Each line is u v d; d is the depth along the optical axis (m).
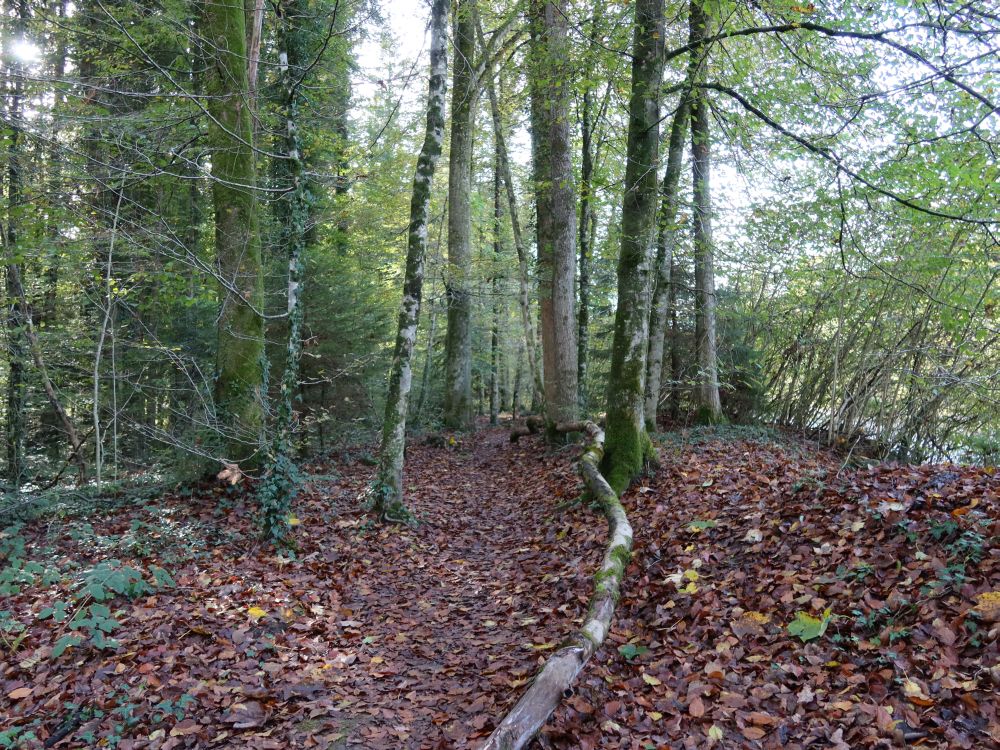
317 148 13.91
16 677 4.27
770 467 8.36
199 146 9.40
